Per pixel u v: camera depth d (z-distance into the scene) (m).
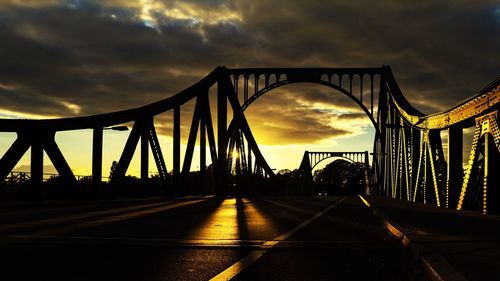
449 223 14.98
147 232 13.47
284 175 121.44
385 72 62.16
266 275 7.66
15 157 25.95
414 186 33.66
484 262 7.82
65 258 9.05
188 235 12.81
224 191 59.47
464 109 20.55
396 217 17.41
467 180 20.80
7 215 19.86
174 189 43.22
